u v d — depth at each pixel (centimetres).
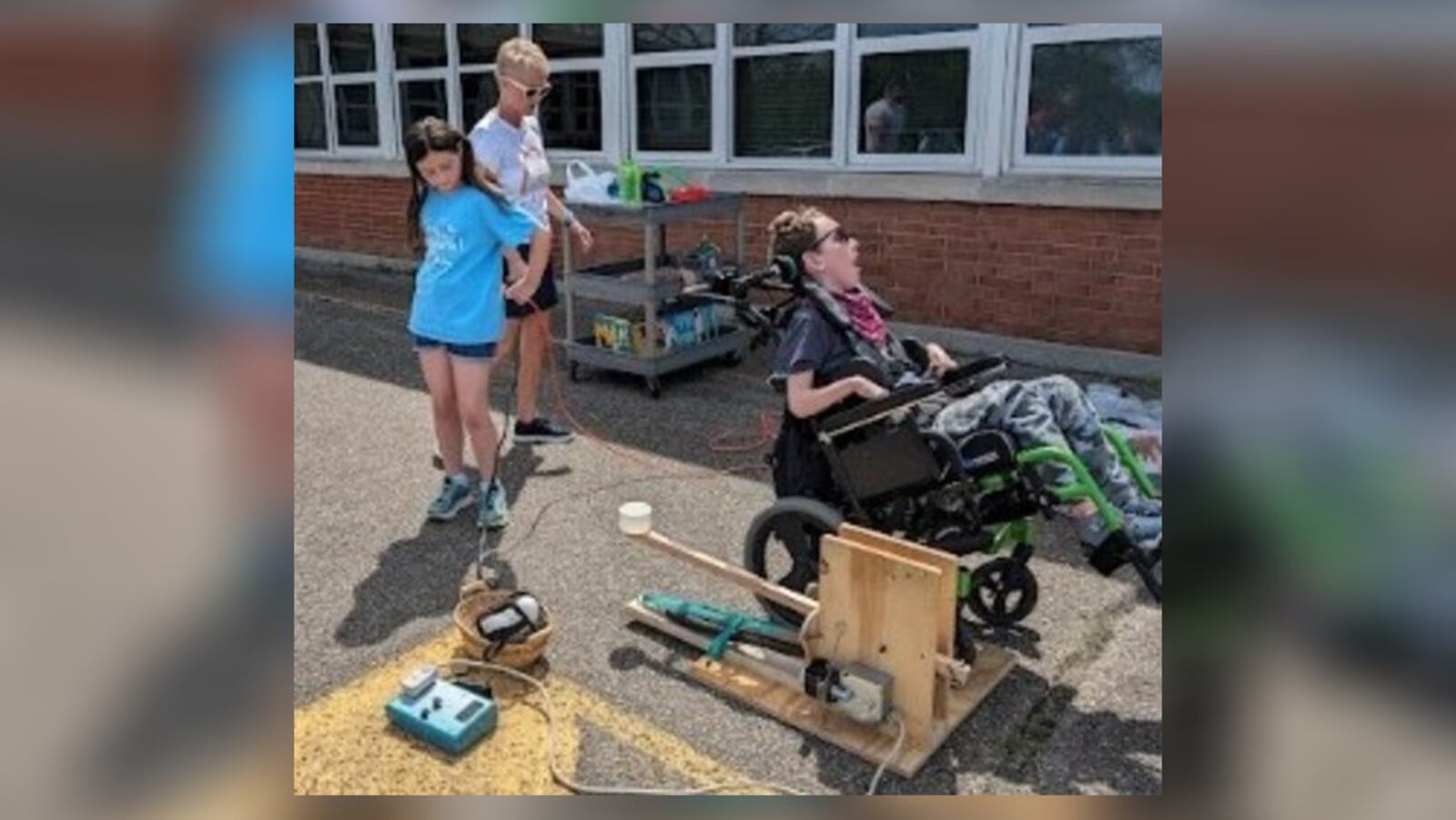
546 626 304
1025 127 599
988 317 628
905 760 254
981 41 599
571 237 589
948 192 620
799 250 306
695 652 307
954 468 288
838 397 289
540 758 260
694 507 418
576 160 812
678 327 579
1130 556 277
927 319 651
